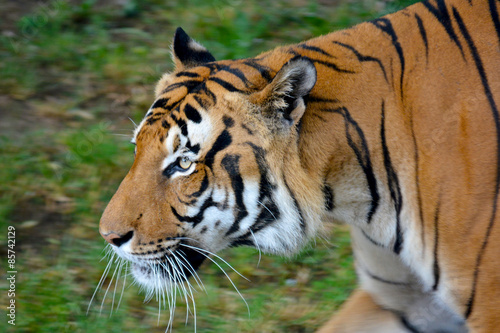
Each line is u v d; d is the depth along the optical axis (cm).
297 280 1048
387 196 712
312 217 709
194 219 711
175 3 1722
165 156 702
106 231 712
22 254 1089
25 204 1188
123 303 996
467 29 704
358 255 797
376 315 816
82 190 1218
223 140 690
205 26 1598
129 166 1253
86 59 1553
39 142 1318
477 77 682
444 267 682
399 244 723
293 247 725
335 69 717
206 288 1016
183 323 967
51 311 970
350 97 707
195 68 741
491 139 661
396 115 699
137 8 1709
